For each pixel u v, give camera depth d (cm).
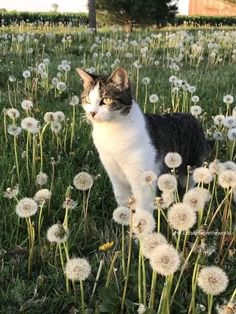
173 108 172
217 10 981
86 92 107
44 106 177
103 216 109
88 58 275
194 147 123
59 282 87
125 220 77
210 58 277
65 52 323
